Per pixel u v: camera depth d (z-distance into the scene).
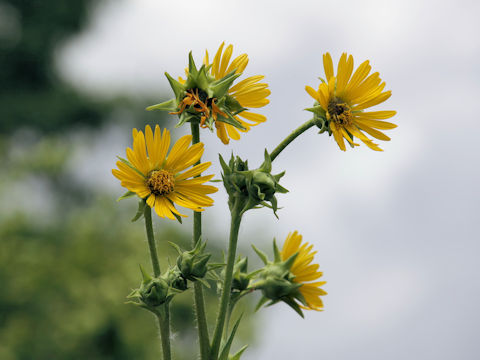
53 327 11.52
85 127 23.30
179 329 12.36
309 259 2.85
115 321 11.41
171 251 12.74
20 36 23.97
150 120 23.20
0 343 11.41
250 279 2.68
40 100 22.88
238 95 2.69
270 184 2.34
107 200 13.51
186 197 2.50
